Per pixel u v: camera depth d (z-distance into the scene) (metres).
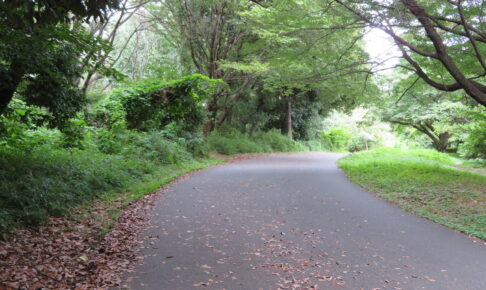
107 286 4.27
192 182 12.35
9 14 4.78
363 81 16.48
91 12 4.50
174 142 18.08
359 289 4.29
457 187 10.51
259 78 23.97
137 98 15.86
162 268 4.88
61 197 7.36
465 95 18.75
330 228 6.89
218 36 22.44
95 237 6.06
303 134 39.25
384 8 9.91
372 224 7.20
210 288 4.28
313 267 4.96
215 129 28.94
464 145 24.06
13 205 6.27
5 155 7.81
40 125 8.67
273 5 16.48
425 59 12.33
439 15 10.47
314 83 15.25
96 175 9.70
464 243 6.03
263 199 9.56
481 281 4.52
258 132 34.09
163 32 24.25
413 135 37.38
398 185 11.17
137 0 20.50
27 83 7.66
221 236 6.34
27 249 5.16
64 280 4.36
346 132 45.38
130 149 13.75
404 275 4.70
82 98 8.16
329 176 14.36
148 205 8.62
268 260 5.21
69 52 7.12
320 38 12.80
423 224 7.22
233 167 17.98
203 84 16.77
